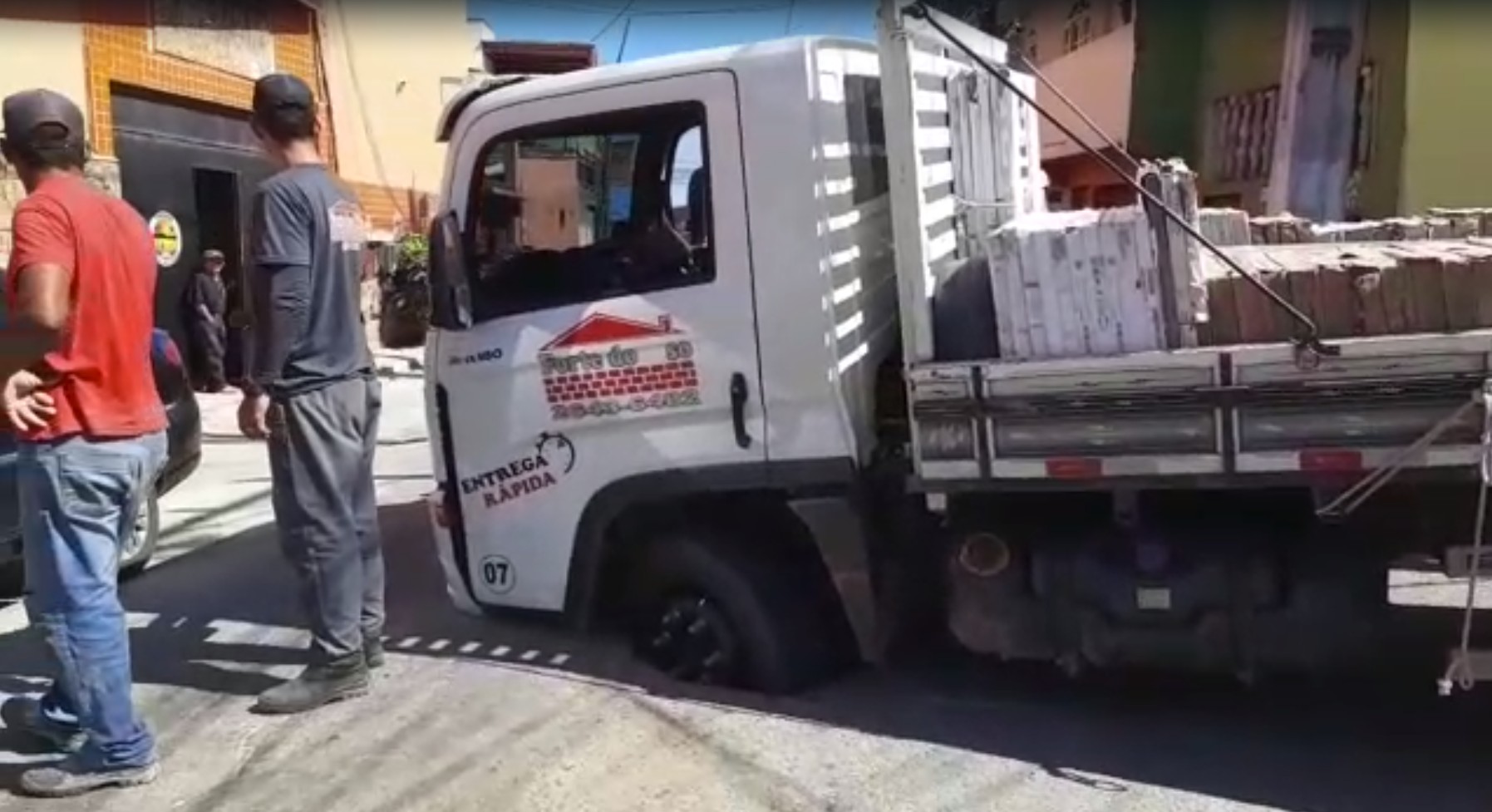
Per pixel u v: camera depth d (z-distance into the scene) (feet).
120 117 45.50
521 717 15.74
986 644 15.05
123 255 14.05
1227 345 13.35
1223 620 14.12
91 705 14.16
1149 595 14.24
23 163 13.89
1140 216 13.46
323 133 59.67
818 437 15.24
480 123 16.63
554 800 13.83
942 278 15.12
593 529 16.49
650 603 17.04
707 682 16.48
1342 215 37.37
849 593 15.65
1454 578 13.75
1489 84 32.24
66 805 14.01
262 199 15.29
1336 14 37.70
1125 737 14.94
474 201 16.83
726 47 15.43
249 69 53.42
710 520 16.46
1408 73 33.58
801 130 14.92
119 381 13.99
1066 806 13.28
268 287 15.33
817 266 15.01
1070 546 14.57
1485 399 12.12
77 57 42.39
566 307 16.39
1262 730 15.10
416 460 34.71
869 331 15.94
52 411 13.62
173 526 27.53
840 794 13.70
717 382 15.57
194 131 50.34
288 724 15.88
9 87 39.96
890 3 14.34
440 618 19.42
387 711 16.11
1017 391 13.70
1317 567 13.84
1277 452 12.87
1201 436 13.10
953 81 16.19
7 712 15.99
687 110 15.48
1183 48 49.85
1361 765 14.14
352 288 16.06
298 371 15.58
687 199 15.65
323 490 15.96
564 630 18.53
